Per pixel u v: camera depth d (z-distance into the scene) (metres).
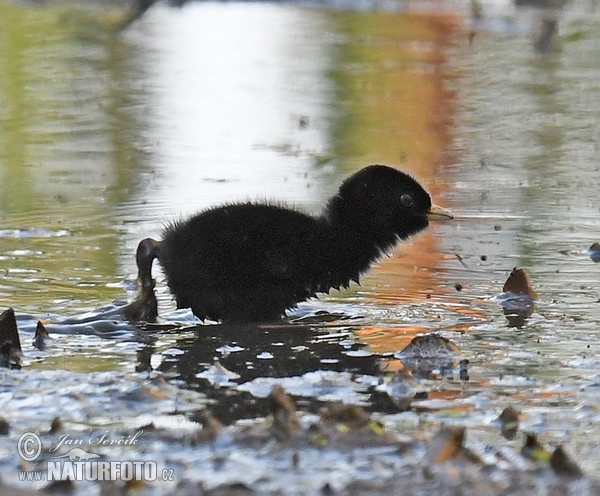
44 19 32.81
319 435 7.59
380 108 22.62
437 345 9.66
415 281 12.14
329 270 11.41
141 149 18.84
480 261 12.75
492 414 8.17
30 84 24.61
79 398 8.40
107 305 10.98
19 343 9.50
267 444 7.49
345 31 31.33
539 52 27.91
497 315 10.89
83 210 14.86
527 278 11.45
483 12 33.22
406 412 8.21
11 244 13.22
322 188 15.99
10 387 8.63
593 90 24.16
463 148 19.19
